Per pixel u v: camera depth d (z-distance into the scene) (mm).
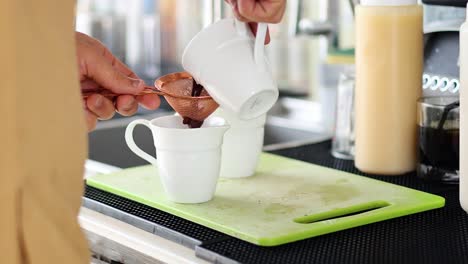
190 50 860
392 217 895
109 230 903
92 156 1380
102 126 1391
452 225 877
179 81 925
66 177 704
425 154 1020
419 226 875
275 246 818
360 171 1076
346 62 1383
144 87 873
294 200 939
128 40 2176
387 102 1040
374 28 1034
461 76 894
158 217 905
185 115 924
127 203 955
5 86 667
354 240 837
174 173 922
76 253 711
